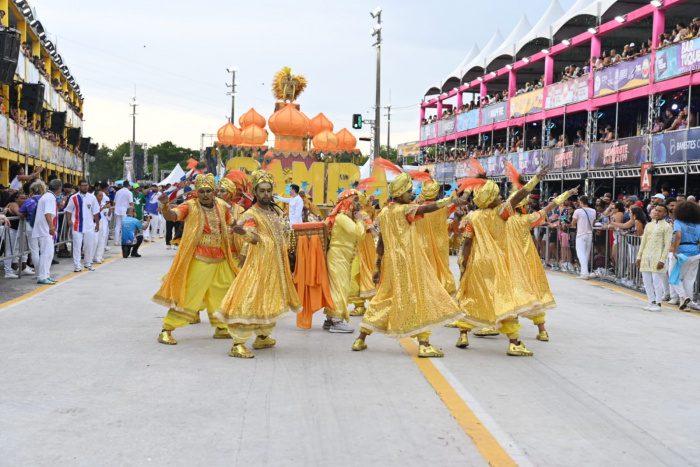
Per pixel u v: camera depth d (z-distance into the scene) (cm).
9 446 465
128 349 781
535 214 940
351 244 947
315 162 2347
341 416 548
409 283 773
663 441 507
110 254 2064
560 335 951
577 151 2498
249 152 2348
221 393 608
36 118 2977
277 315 773
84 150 4491
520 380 683
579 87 2580
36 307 1054
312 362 745
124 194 2362
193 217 810
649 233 1217
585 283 1642
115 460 444
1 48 1598
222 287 842
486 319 816
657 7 2183
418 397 609
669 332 991
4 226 1314
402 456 462
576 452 479
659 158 2022
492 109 3384
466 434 510
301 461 450
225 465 440
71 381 634
